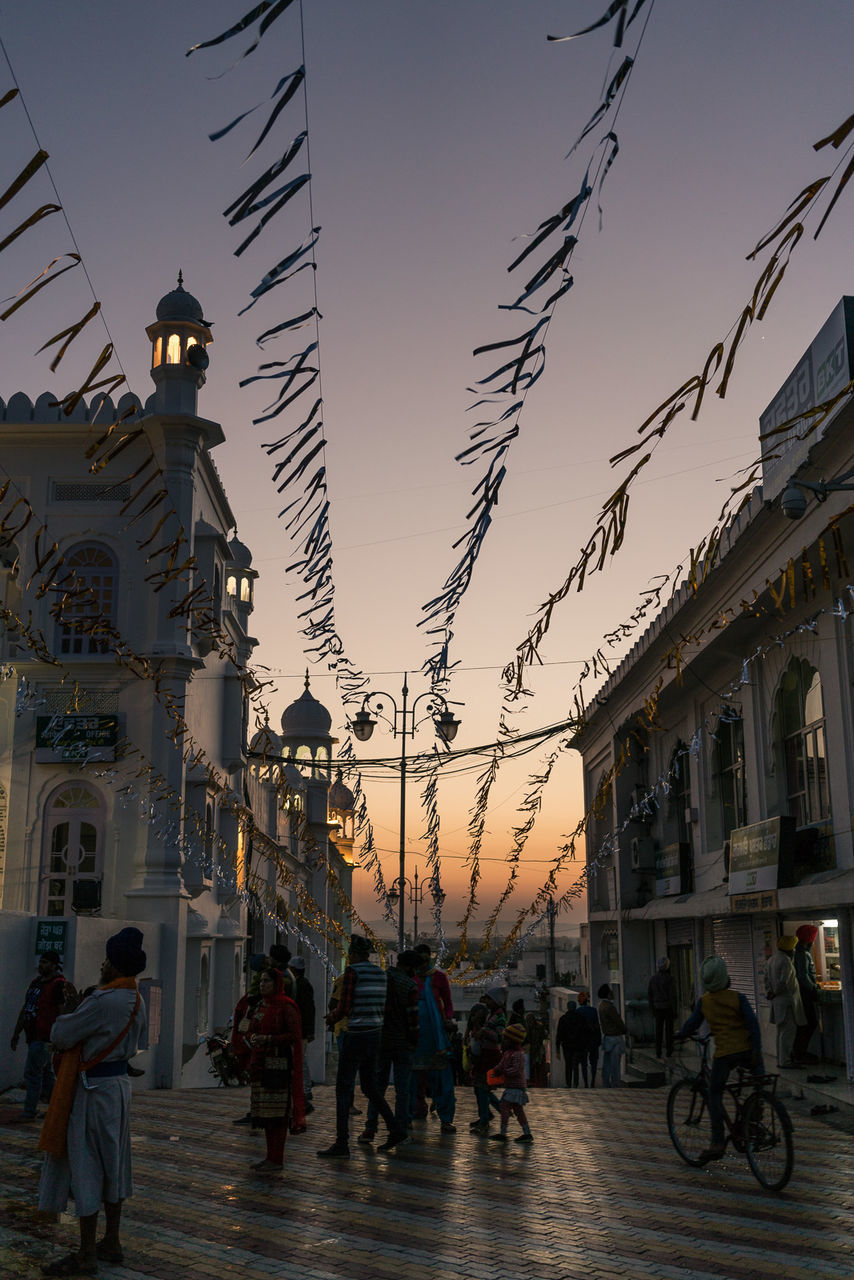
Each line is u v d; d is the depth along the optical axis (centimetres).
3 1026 1252
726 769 2052
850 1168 853
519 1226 629
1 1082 1234
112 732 1758
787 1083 1357
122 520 1825
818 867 1498
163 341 1867
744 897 1681
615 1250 578
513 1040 991
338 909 3164
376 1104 900
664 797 2400
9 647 1791
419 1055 1025
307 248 303
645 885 2545
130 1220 629
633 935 2564
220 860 2034
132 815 1758
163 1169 793
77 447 1847
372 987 892
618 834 2591
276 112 258
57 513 1831
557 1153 912
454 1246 580
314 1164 824
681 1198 720
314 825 2906
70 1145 526
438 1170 809
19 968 1311
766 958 1777
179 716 1766
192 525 1823
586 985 3603
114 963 560
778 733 1706
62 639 1798
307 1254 560
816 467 1266
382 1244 582
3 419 1847
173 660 1762
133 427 1822
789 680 1678
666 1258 564
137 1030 548
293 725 2939
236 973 2158
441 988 1054
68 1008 994
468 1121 1159
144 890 1698
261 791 2511
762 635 1697
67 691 1800
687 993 2317
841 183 230
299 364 337
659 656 2112
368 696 804
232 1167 808
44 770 1778
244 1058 848
